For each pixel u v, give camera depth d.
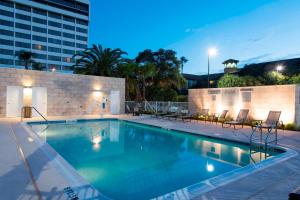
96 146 8.88
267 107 12.02
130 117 17.20
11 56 66.00
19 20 67.62
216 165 6.44
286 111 11.21
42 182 3.90
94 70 24.91
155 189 4.72
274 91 11.73
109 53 25.14
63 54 76.44
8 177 4.11
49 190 3.57
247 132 10.09
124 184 4.98
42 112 16.62
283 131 10.31
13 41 66.50
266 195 3.48
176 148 8.56
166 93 26.34
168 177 5.46
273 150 7.34
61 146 8.73
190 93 16.81
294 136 9.00
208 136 9.64
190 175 5.59
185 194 3.49
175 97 26.30
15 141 7.45
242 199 3.33
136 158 7.21
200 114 15.23
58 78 17.31
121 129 13.22
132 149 8.44
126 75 24.98
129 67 24.34
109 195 4.44
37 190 3.55
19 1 66.81
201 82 35.19
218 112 14.65
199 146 8.86
